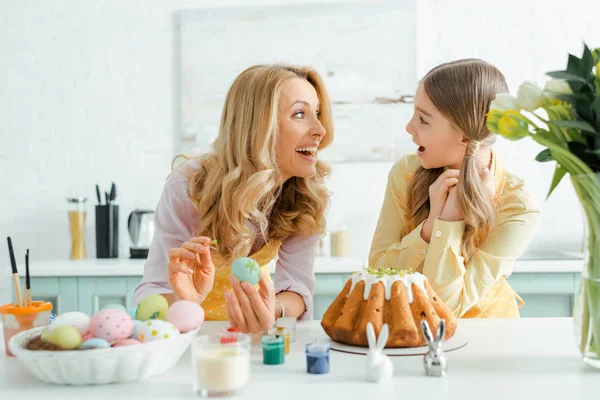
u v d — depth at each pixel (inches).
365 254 122.9
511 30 121.8
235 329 37.9
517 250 60.4
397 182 67.6
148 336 34.5
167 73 126.8
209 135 125.1
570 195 120.2
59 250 126.7
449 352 39.4
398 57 122.0
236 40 125.0
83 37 127.7
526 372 34.6
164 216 59.1
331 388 31.9
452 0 122.4
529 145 120.6
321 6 123.6
